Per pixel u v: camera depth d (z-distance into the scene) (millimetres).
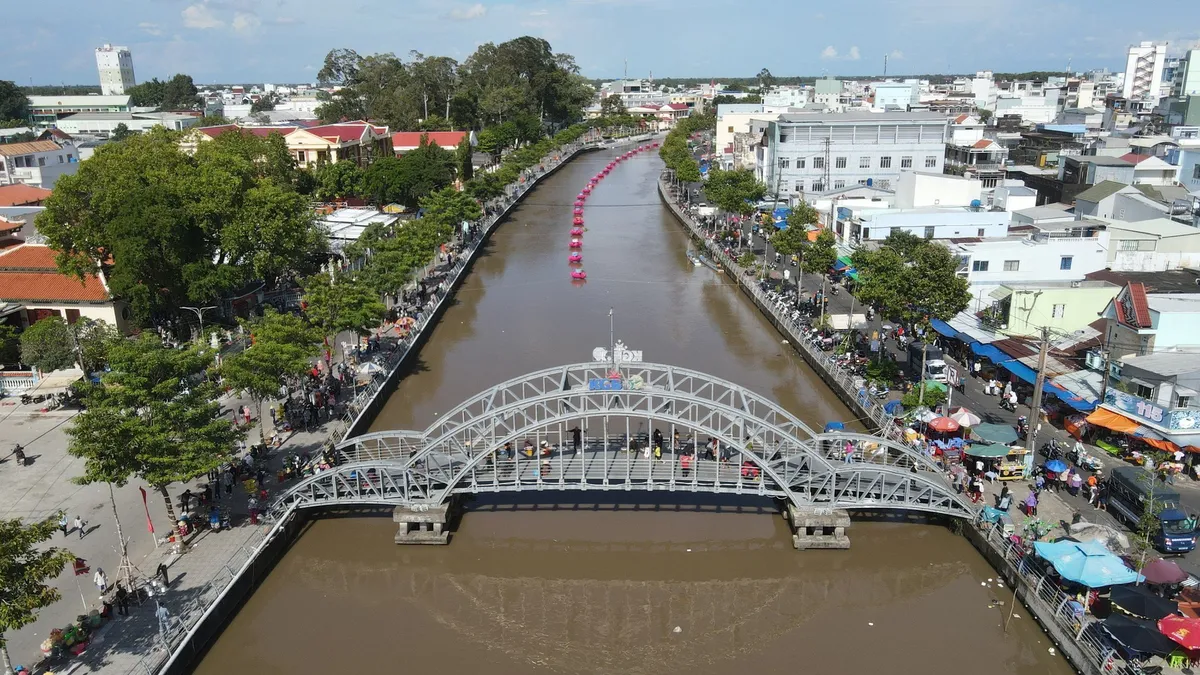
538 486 48031
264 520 47688
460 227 133125
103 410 41469
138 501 50500
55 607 40000
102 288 75562
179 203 77812
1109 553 38625
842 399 68688
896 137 135500
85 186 76875
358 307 71250
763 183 133375
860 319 79375
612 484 48406
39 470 54062
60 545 45094
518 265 122688
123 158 82125
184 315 79062
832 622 42500
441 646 40969
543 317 96062
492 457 52438
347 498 48969
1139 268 80500
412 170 137500
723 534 50062
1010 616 41938
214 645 40781
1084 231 87750
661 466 50312
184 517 45781
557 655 40312
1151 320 56812
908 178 106062
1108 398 54000
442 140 186750
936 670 38438
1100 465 49812
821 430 63250
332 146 152875
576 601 44594
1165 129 163500
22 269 77875
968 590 44562
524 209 170500
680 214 154875
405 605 44500
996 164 133125
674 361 80250
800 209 97312
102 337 67750
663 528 50719
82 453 40688
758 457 47844
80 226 75312
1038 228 92750
